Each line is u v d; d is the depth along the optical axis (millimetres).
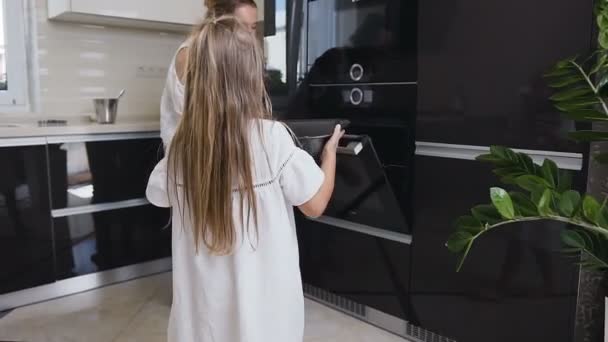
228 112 1113
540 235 1672
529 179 1276
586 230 1354
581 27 1498
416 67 1970
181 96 2045
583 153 1559
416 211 2045
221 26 1162
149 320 2404
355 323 2365
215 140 1113
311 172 1161
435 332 2053
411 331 2168
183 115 1172
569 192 1188
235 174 1131
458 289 1938
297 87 2463
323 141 1411
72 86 3092
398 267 2164
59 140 2539
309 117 2441
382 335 2242
